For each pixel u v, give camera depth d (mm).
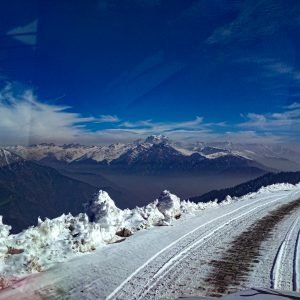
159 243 9969
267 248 9805
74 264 7602
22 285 5961
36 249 7750
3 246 7164
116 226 10828
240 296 5387
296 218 14711
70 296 5840
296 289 6734
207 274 7516
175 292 6449
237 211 16250
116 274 7199
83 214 10633
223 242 10383
